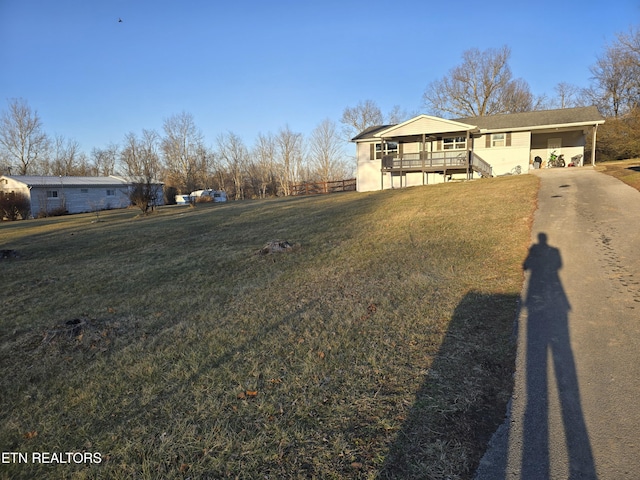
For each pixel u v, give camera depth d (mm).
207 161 54562
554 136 23484
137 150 53969
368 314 4465
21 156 49469
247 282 6512
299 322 4406
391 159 22828
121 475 2234
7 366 3887
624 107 32000
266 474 2150
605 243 6477
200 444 2428
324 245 8930
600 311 4039
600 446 2221
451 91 43062
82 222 20078
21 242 13578
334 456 2248
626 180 12336
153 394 3094
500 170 22625
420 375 3062
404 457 2209
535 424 2434
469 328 3869
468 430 2412
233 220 15531
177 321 4859
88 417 2871
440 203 12844
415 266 6438
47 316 5523
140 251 10484
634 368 2973
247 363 3484
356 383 3004
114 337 4453
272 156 54250
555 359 3189
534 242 7027
